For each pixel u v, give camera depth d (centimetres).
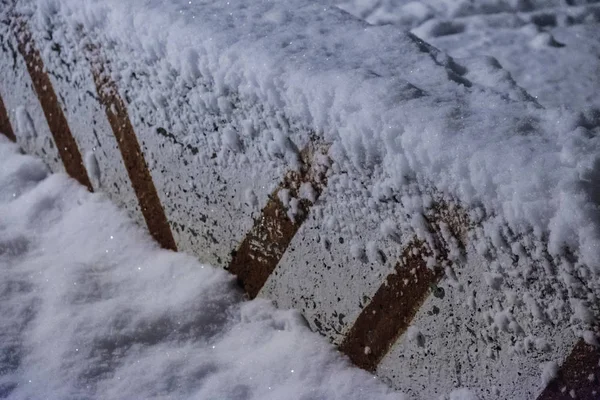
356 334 150
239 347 157
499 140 115
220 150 160
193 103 158
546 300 114
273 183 152
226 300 168
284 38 148
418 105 124
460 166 115
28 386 141
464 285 126
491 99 128
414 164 122
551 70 252
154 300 168
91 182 205
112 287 172
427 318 135
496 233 115
